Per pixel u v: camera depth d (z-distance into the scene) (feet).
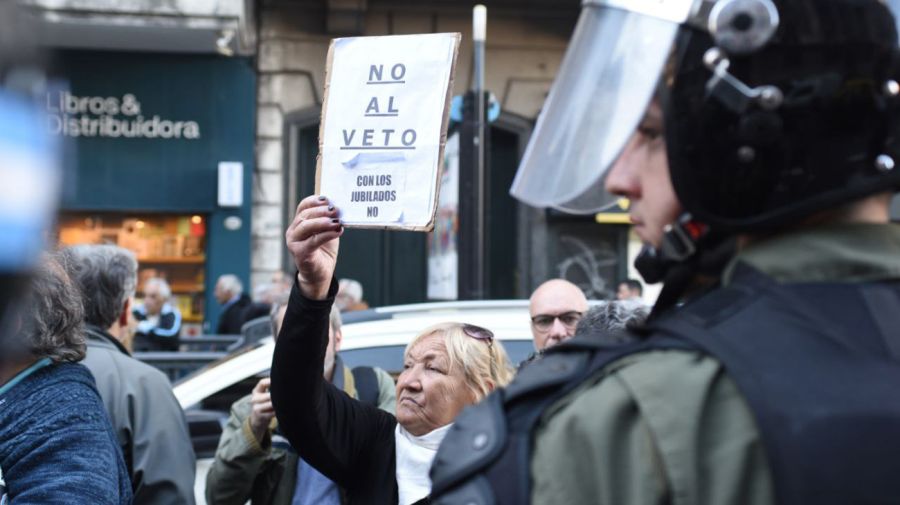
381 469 7.68
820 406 2.61
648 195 3.35
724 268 3.26
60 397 6.36
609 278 38.65
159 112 37.83
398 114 6.36
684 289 3.35
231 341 30.04
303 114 38.60
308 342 6.66
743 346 2.77
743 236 3.21
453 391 7.71
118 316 9.62
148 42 36.29
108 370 8.84
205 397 13.19
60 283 6.61
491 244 39.45
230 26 34.24
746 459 2.61
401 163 6.31
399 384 7.86
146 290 30.12
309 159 39.06
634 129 3.29
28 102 1.20
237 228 38.04
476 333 8.05
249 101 38.06
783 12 3.03
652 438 2.69
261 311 31.65
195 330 38.09
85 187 37.63
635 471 2.68
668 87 3.19
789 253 3.04
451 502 2.89
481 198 24.70
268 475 9.71
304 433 7.13
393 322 13.58
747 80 3.05
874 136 3.05
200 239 38.40
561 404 2.90
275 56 38.42
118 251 9.75
